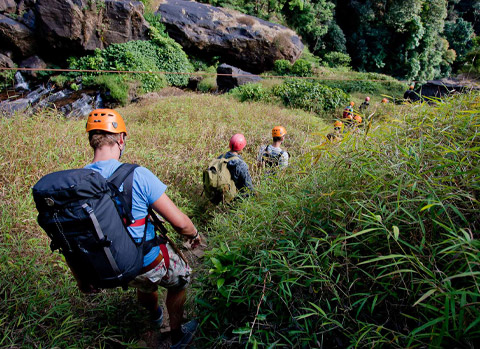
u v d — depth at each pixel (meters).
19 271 2.26
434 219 1.40
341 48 27.95
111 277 1.48
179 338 2.01
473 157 1.59
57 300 2.16
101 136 1.70
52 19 14.36
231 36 19.30
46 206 1.37
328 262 1.58
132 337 2.19
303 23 26.12
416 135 1.89
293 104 11.64
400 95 16.92
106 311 2.22
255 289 1.74
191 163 4.66
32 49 14.87
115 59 15.34
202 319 1.97
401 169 1.59
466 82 2.68
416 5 27.98
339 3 30.17
